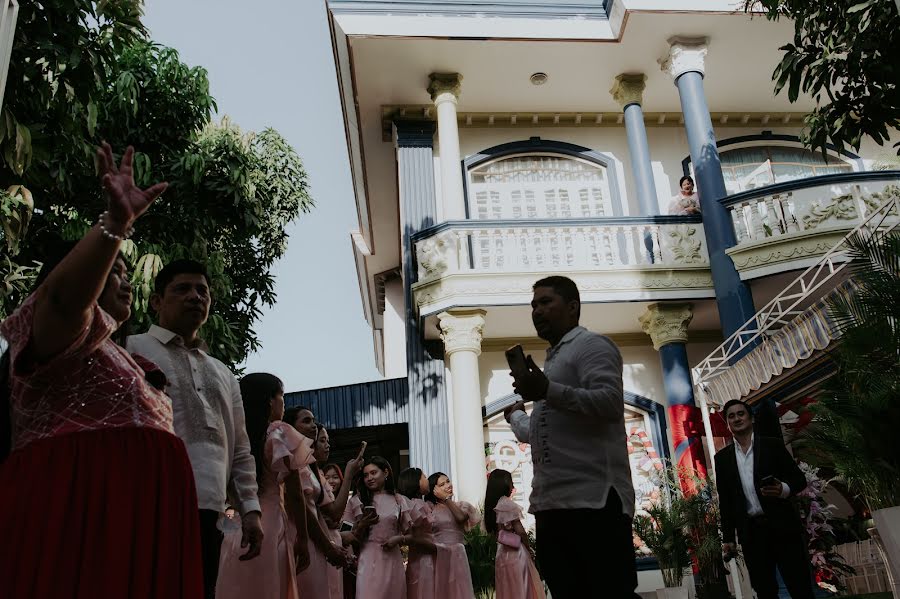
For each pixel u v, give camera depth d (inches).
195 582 87.5
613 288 478.3
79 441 84.0
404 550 369.4
